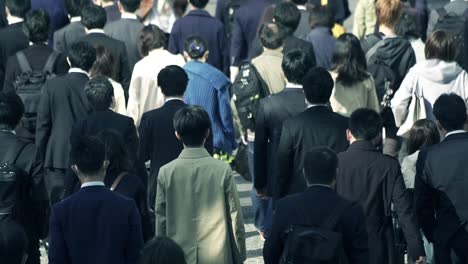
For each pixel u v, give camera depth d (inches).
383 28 1059.9
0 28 1168.8
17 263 598.9
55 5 1279.5
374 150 734.5
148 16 1408.7
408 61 1029.8
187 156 724.7
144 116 839.1
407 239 721.6
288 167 785.6
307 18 1182.9
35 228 749.3
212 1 2204.7
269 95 862.5
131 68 1136.2
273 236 647.8
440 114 738.2
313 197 644.1
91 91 808.3
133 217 646.5
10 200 721.0
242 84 939.3
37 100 970.1
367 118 732.7
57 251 642.8
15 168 724.0
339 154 738.2
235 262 732.0
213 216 721.0
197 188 721.0
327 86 780.6
